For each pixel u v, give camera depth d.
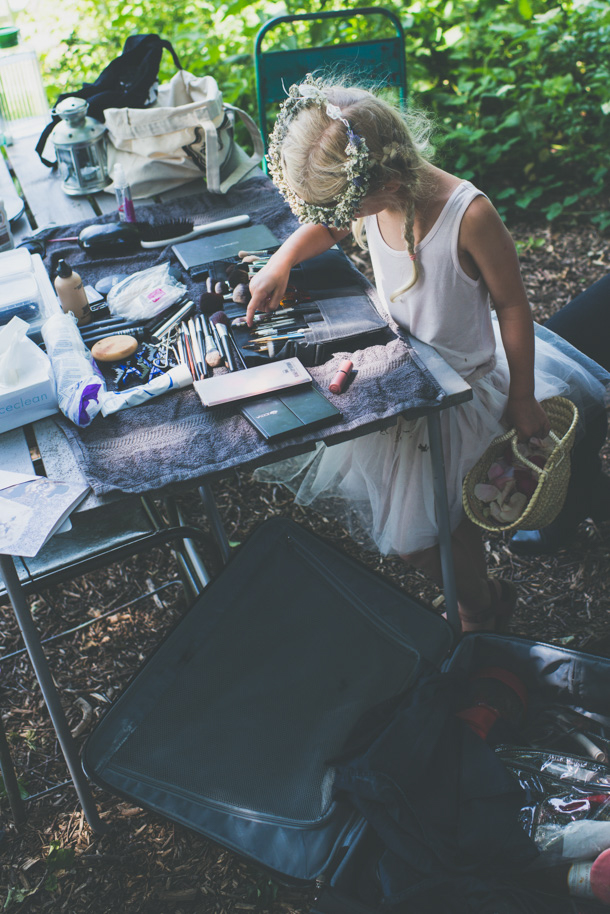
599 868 1.46
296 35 4.33
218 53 4.23
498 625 2.15
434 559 1.97
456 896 1.46
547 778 1.65
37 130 2.78
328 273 1.89
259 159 2.43
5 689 2.14
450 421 1.72
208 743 1.63
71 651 2.22
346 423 1.52
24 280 1.76
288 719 1.71
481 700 1.80
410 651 1.84
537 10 4.24
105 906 1.71
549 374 1.87
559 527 2.27
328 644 1.79
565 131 4.08
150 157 2.30
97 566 1.67
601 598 2.27
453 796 1.58
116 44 4.84
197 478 1.43
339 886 1.52
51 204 2.35
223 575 1.72
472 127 4.11
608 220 3.70
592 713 1.85
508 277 1.58
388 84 2.88
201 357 1.68
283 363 1.64
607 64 4.10
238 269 1.86
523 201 3.83
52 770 1.96
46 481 1.43
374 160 1.41
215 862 1.76
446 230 1.54
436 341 1.69
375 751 1.61
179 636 1.66
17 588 1.47
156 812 1.55
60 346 1.62
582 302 2.11
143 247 2.06
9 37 2.67
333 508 2.25
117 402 1.57
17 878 1.76
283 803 1.62
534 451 1.73
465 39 4.21
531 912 1.45
